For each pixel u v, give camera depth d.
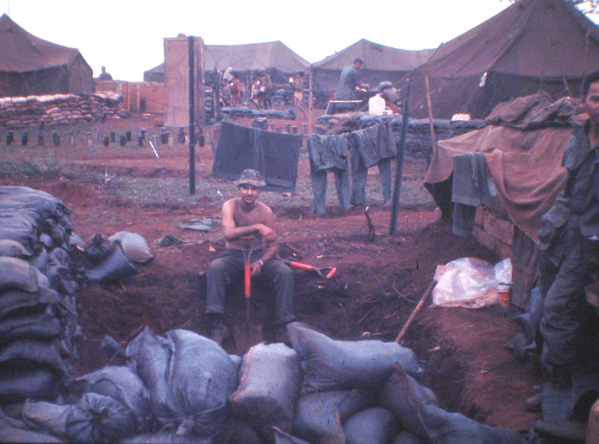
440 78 13.36
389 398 2.89
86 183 9.27
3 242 3.33
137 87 22.81
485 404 3.42
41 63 19.58
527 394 3.44
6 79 18.75
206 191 9.21
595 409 2.52
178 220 7.43
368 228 6.92
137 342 3.19
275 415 2.73
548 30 12.27
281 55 30.53
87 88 22.33
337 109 15.04
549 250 3.28
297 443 2.65
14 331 2.78
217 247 6.11
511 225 5.07
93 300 4.88
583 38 12.05
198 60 16.98
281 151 6.34
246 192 5.08
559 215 3.20
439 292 5.08
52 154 11.50
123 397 2.68
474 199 4.72
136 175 10.49
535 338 3.56
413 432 2.78
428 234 6.49
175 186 9.48
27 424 2.53
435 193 6.35
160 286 5.41
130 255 5.55
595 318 3.23
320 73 27.95
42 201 4.48
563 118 4.41
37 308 2.91
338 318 5.54
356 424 2.77
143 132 14.08
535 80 12.14
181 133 14.77
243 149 6.29
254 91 21.20
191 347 2.94
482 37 13.11
